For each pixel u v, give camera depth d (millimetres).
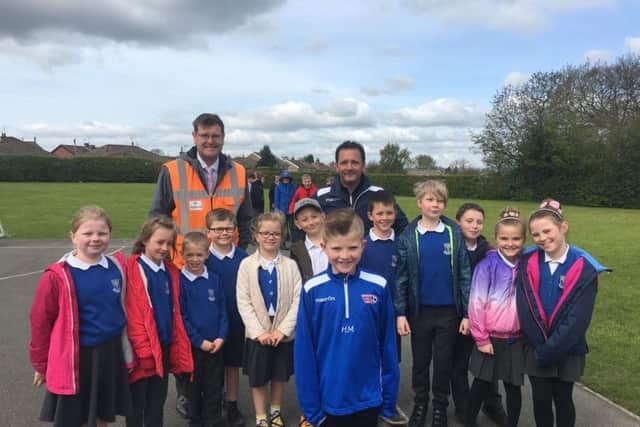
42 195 30562
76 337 2914
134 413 3240
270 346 3689
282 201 13961
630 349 5266
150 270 3338
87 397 2984
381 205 3867
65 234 14859
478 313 3520
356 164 4113
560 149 33125
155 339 3244
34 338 2916
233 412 3881
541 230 3311
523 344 3434
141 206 24078
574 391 4289
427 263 3729
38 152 81562
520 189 35812
